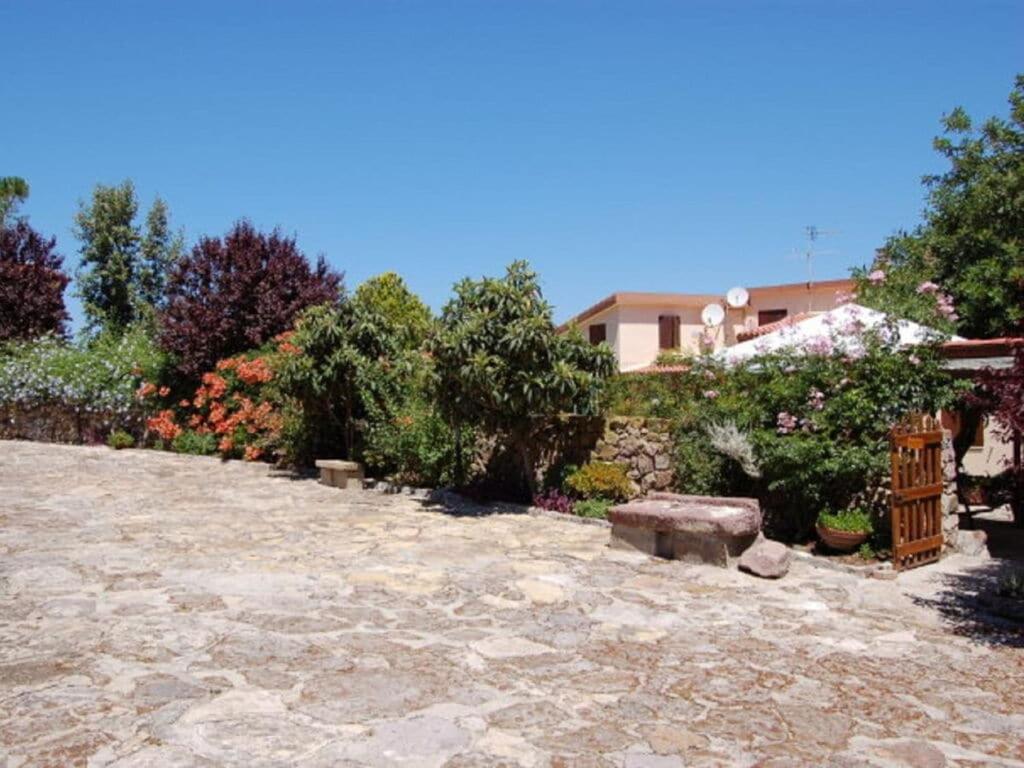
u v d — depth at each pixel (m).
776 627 6.24
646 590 7.20
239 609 6.31
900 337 9.49
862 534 8.55
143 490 13.12
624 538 8.80
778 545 8.14
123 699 4.48
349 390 14.21
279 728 4.16
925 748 4.18
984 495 12.23
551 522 10.54
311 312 14.48
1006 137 16.52
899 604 7.00
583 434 11.64
